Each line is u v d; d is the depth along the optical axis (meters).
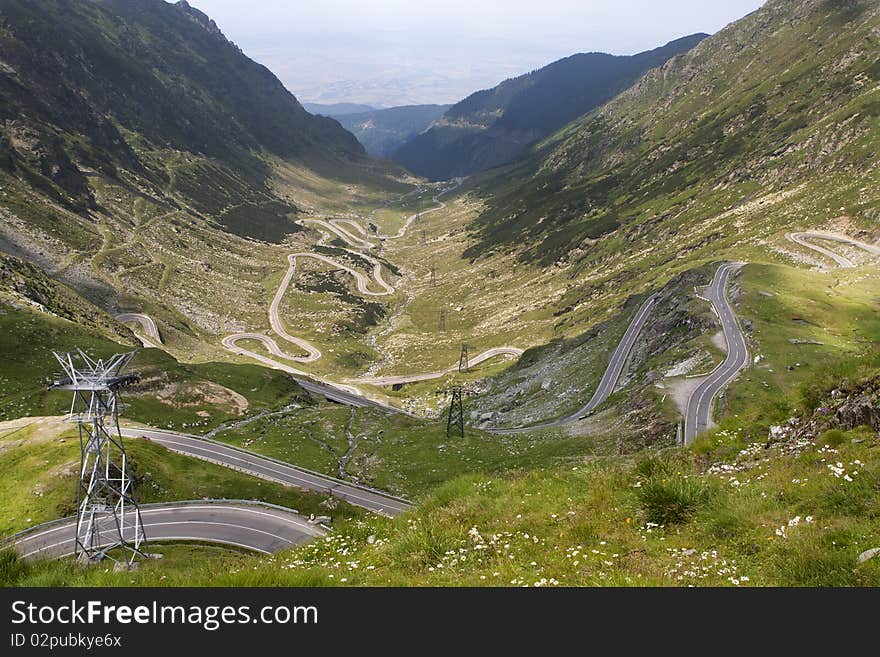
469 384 174.00
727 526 13.16
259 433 117.31
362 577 13.69
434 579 12.75
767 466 16.86
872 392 17.48
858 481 12.98
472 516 17.39
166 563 48.88
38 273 170.25
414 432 113.25
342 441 113.38
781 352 96.50
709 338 106.94
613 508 15.85
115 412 45.91
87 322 155.25
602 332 158.00
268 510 67.56
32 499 61.38
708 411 81.06
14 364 114.06
